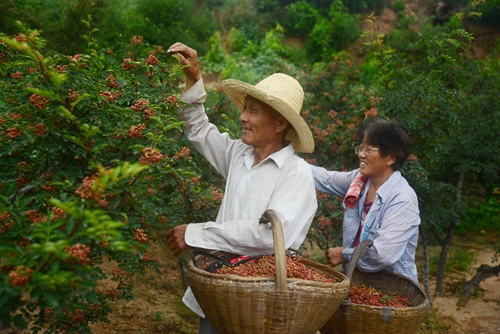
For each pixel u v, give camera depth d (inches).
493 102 218.4
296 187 93.4
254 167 97.0
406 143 110.9
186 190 122.3
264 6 548.4
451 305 200.2
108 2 275.7
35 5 228.8
